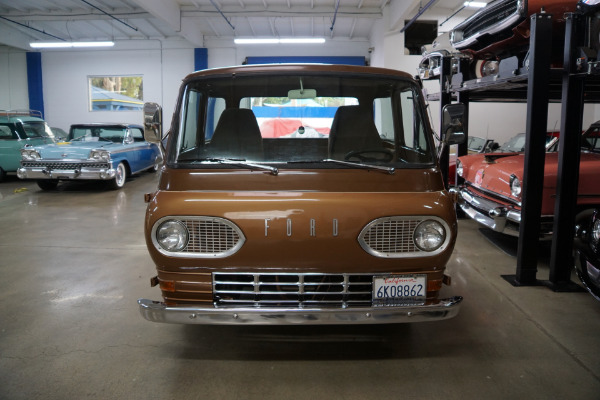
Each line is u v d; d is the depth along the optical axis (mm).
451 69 5980
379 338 2918
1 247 5105
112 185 9281
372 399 2268
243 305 2354
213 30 16406
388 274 2379
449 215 2389
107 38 17219
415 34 15133
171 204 2359
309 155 2645
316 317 2246
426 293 2434
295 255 2330
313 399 2270
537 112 3721
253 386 2383
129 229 5980
